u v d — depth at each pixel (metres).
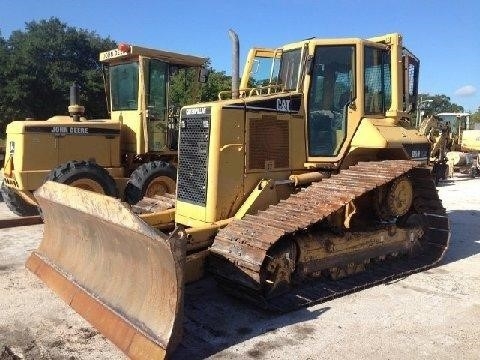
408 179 6.48
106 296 4.81
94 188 8.41
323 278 5.89
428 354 4.27
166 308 4.16
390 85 6.90
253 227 5.18
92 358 4.15
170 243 3.98
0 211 10.62
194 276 5.18
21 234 8.27
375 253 6.29
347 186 5.63
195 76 10.26
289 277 5.28
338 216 5.89
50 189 5.75
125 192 8.99
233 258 4.97
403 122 7.20
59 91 32.88
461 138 22.30
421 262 6.78
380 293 5.72
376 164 6.23
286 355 4.24
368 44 6.50
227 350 4.32
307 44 6.29
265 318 5.00
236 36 6.99
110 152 9.43
